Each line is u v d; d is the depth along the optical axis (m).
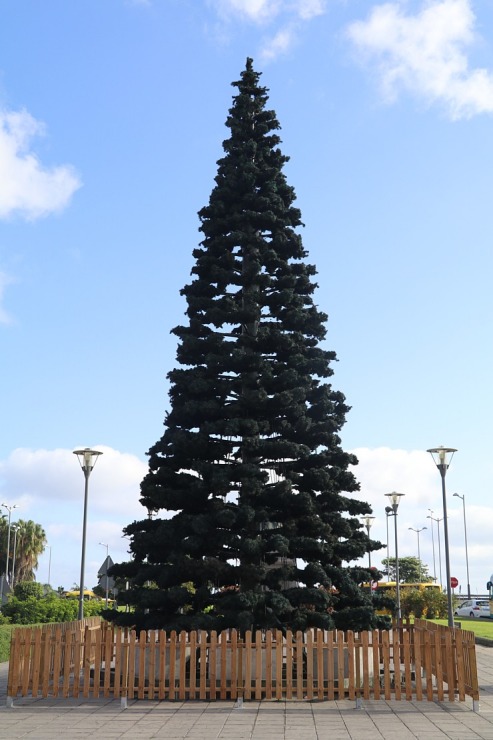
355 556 21.73
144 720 15.08
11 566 84.12
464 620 59.47
